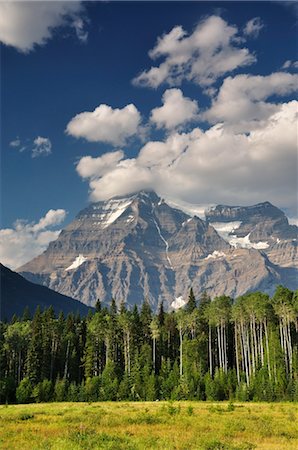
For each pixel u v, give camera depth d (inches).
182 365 4798.2
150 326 5349.4
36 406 3297.2
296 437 1497.3
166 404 3147.1
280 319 4788.4
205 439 1360.7
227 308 5113.2
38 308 5492.1
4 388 4124.0
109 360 4869.6
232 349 5526.6
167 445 1242.0
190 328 5526.6
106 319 5634.8
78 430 1569.9
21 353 5477.4
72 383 4611.2
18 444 1269.7
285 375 4050.2
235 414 2267.5
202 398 4151.1
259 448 1252.5
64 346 5290.4
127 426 1768.0
